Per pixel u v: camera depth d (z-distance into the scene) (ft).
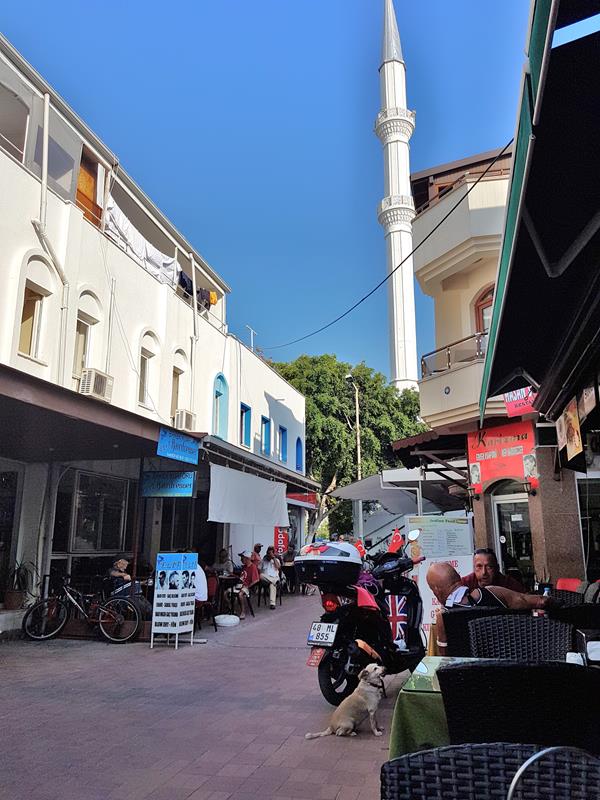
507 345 18.95
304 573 20.98
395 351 227.61
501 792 6.35
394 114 228.84
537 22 8.15
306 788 14.35
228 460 50.16
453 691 8.86
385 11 246.27
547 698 8.52
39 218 37.86
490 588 17.63
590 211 12.43
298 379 103.60
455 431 41.42
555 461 33.58
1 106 38.70
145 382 49.98
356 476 104.63
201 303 63.62
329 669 20.83
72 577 38.50
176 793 14.14
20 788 14.44
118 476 48.11
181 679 25.98
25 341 37.58
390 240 229.66
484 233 40.47
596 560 35.65
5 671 27.50
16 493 39.96
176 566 34.65
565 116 9.98
